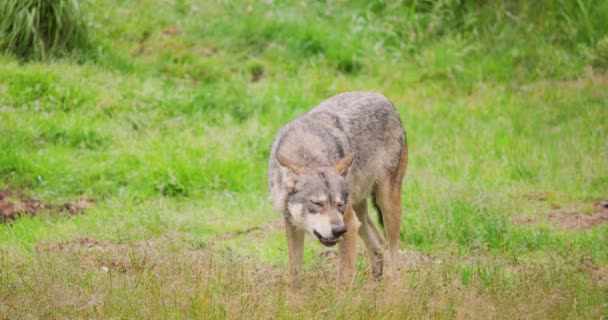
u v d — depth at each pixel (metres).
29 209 18.22
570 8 30.42
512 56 29.67
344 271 12.49
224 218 18.00
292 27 30.62
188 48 28.84
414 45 30.88
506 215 17.22
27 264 12.98
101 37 27.59
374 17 32.28
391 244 14.67
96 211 18.06
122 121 22.84
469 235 16.48
